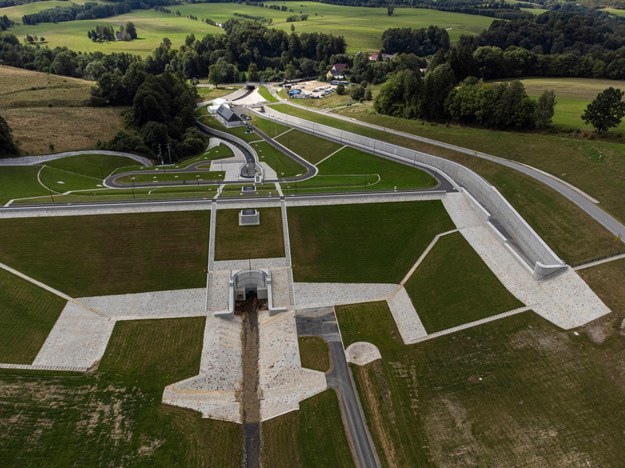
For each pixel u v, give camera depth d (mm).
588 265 62156
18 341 57031
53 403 50250
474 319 60969
